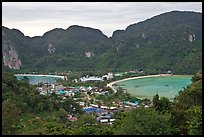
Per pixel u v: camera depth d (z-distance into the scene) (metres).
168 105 12.95
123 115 11.94
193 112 10.22
